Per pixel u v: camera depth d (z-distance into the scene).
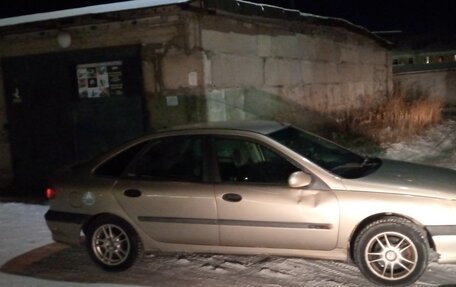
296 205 5.12
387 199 4.91
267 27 10.92
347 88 14.90
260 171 5.36
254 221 5.26
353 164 5.60
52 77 9.91
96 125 9.66
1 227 7.82
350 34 15.00
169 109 9.08
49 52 9.85
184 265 5.88
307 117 12.52
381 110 15.29
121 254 5.79
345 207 4.98
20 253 6.66
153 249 5.75
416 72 19.77
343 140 12.73
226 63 9.55
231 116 9.67
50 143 10.11
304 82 12.44
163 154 5.74
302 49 12.38
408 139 12.99
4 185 10.65
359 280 5.19
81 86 9.69
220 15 9.34
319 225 5.06
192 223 5.48
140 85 9.21
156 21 8.94
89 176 5.93
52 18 9.11
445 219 4.80
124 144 5.93
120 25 9.19
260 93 10.66
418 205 4.85
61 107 9.91
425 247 4.86
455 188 4.99
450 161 10.62
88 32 9.43
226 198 5.34
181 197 5.49
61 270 6.00
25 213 8.53
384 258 4.95
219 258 6.02
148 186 5.62
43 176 10.28
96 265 5.94
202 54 8.83
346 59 14.83
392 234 4.92
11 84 10.27
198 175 5.53
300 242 5.16
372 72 16.83
